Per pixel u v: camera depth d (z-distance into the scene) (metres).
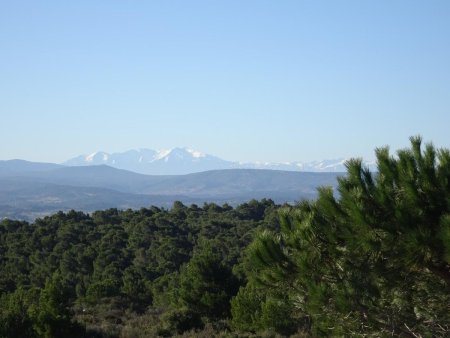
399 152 7.19
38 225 64.81
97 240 58.38
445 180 6.80
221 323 25.27
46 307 19.06
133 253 53.88
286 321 20.61
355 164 7.38
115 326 25.12
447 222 6.32
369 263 7.22
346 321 7.37
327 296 7.16
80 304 36.09
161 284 40.34
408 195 6.83
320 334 7.98
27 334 17.77
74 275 49.34
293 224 7.87
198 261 28.89
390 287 7.31
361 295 7.16
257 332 21.77
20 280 47.19
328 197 7.27
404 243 6.75
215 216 73.88
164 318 24.91
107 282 38.50
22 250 55.66
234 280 29.50
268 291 8.08
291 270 7.53
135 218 70.00
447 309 7.39
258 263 7.64
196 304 27.84
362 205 6.91
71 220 67.69
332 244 7.24
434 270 7.03
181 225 65.69
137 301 38.62
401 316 7.32
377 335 7.36
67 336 18.95
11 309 18.27
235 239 52.78
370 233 6.89
